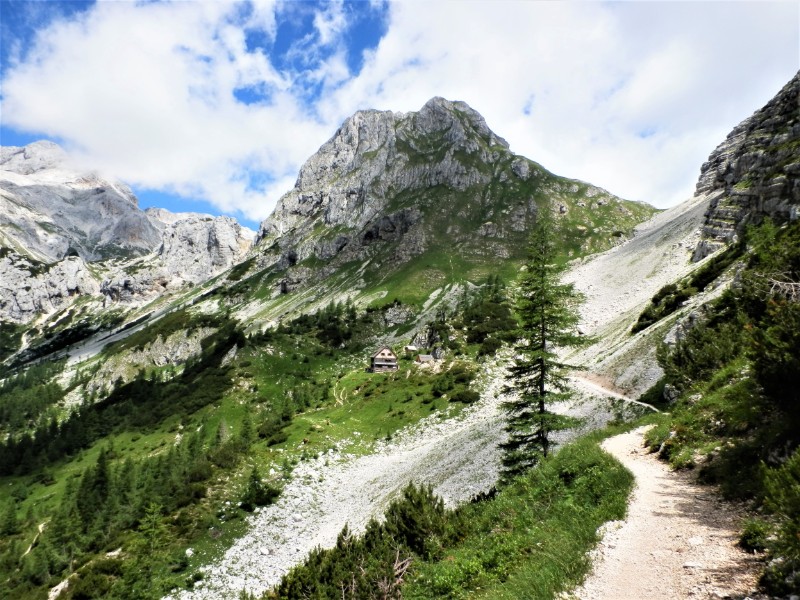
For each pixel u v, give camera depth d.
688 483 17.05
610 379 59.00
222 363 152.50
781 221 76.19
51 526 79.31
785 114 130.75
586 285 147.12
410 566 18.45
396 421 86.12
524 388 29.08
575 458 21.81
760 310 29.62
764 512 12.23
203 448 97.75
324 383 128.25
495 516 19.97
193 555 48.06
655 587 10.29
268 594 19.98
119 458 118.44
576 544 13.48
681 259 124.44
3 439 172.62
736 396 18.59
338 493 61.09
